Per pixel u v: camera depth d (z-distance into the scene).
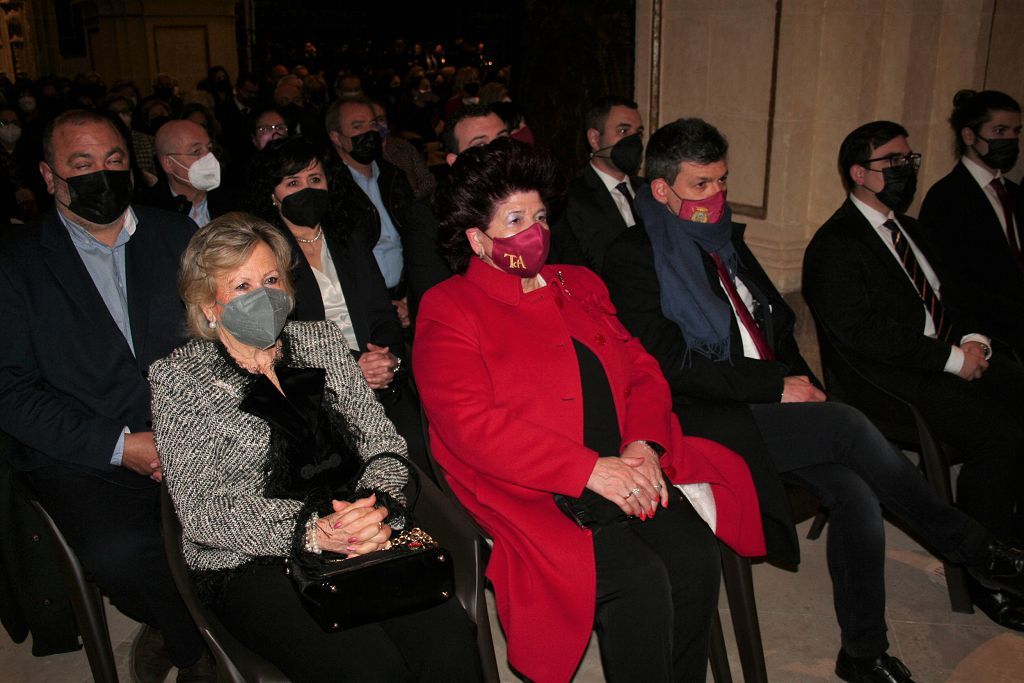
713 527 2.51
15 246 2.53
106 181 2.47
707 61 4.70
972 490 3.05
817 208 4.45
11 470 2.61
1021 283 3.69
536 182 2.36
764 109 4.46
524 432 2.29
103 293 2.66
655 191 2.96
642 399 2.52
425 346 2.43
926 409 3.09
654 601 2.23
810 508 2.91
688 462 2.54
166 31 14.96
